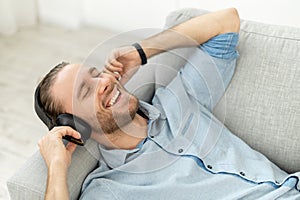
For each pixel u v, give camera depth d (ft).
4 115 8.13
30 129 7.87
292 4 8.25
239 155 5.02
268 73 5.23
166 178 4.75
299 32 5.34
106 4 10.03
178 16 5.70
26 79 8.93
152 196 4.62
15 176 4.39
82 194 4.62
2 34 10.20
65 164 4.35
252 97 5.26
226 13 5.37
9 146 7.56
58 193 4.12
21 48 9.82
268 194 4.67
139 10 9.78
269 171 4.86
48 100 4.73
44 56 9.56
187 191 4.67
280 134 5.16
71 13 10.28
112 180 4.72
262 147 5.27
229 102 5.33
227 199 4.63
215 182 4.75
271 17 8.54
